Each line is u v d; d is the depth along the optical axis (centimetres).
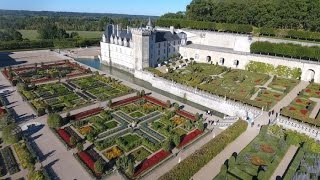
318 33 11931
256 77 10950
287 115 7250
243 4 16312
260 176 4706
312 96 8894
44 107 7794
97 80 10912
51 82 10481
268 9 14600
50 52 16762
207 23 15662
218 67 12338
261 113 7569
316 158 5441
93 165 5175
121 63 13288
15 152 5628
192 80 10444
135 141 6075
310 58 10894
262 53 12106
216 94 8962
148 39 11775
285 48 11250
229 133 6094
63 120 6912
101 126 6756
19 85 9306
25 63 13550
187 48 14000
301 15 13200
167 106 8194
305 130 6481
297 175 4834
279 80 10588
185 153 5794
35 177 4675
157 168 5241
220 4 17300
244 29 14300
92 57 15650
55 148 5844
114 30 13712
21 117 7319
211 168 5219
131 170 4903
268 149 5759
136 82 11425
